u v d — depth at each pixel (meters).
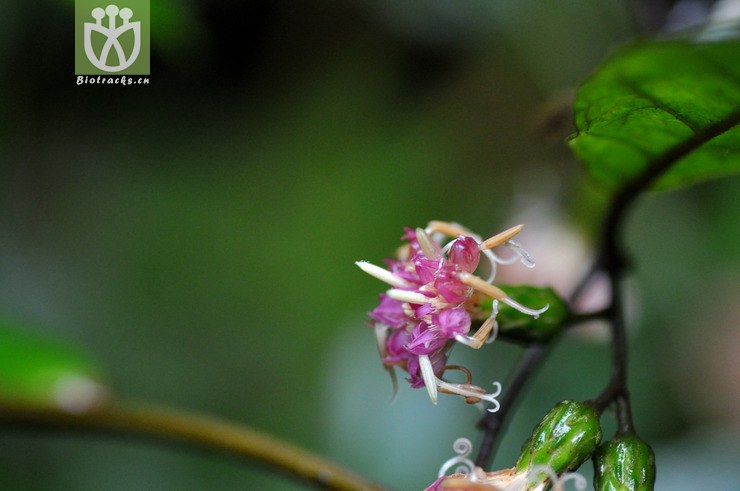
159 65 0.71
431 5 0.61
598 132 0.37
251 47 0.71
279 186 0.69
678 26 0.41
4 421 0.37
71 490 0.53
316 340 0.61
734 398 0.51
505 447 0.47
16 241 0.65
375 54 0.68
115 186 0.70
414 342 0.35
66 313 0.62
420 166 0.65
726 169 0.37
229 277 0.66
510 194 0.59
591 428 0.35
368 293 0.62
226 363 0.62
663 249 0.53
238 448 0.37
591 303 0.41
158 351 0.62
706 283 0.53
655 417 0.51
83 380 0.37
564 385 0.49
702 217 0.53
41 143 0.70
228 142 0.72
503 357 0.48
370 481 0.37
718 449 0.46
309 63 0.71
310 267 0.64
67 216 0.68
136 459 0.55
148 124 0.74
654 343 0.52
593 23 0.52
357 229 0.65
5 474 0.53
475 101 0.63
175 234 0.67
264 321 0.63
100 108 0.72
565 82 0.54
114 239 0.68
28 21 0.65
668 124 0.36
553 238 0.44
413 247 0.36
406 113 0.67
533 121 0.41
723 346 0.51
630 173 0.37
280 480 0.53
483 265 0.47
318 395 0.59
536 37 0.54
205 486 0.54
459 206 0.62
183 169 0.72
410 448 0.47
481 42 0.60
